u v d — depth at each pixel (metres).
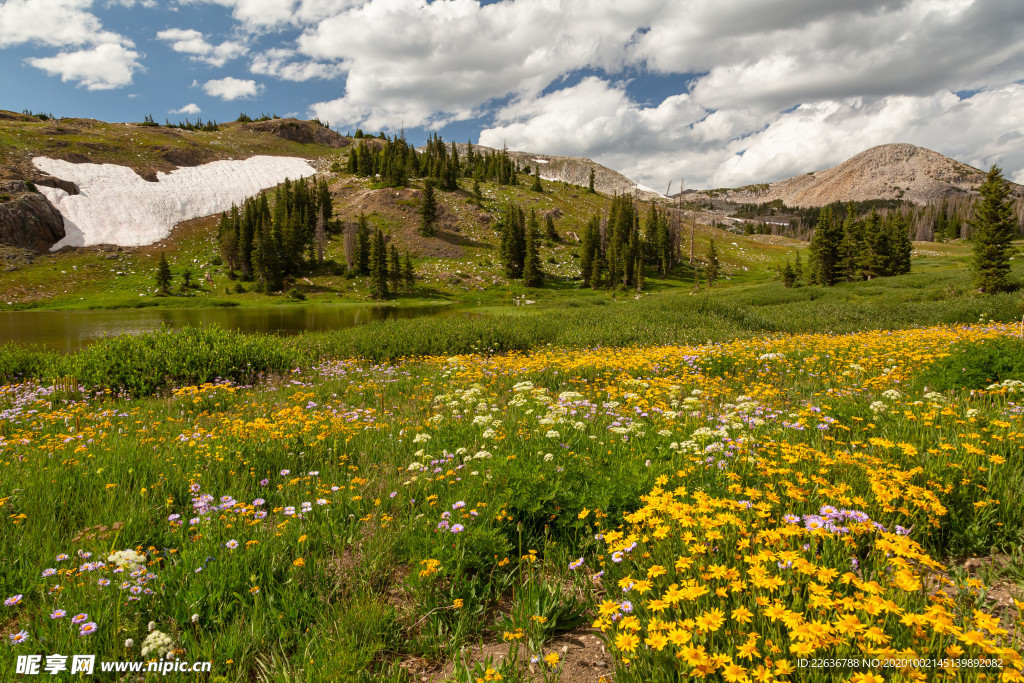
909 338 13.05
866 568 2.81
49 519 4.21
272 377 13.30
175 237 106.06
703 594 2.45
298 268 91.25
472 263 100.81
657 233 104.00
